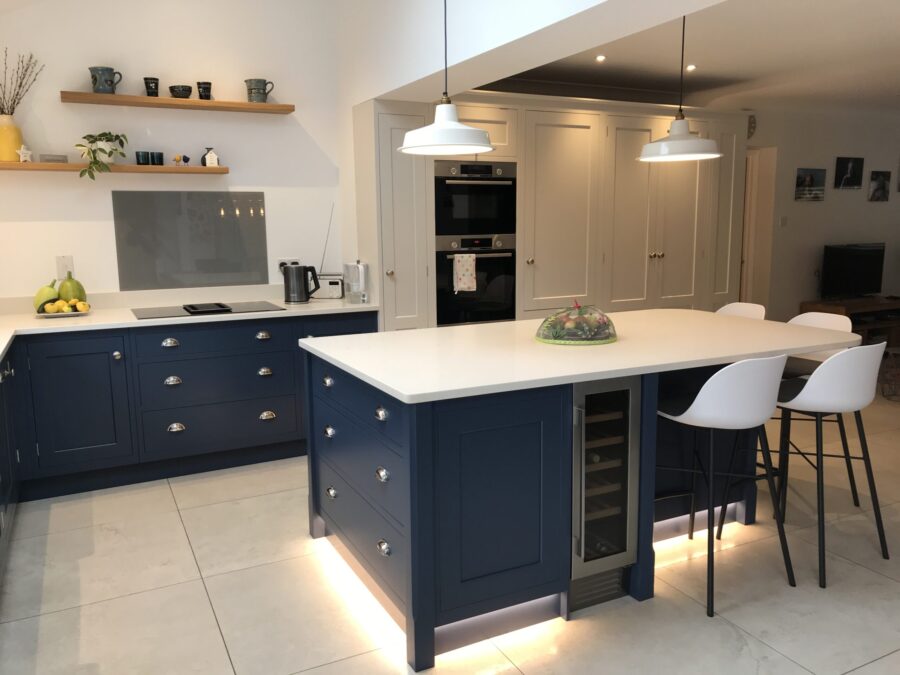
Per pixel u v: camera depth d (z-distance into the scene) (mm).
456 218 4387
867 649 2189
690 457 2916
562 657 2176
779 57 4750
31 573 2734
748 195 7371
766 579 2629
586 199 4863
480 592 2207
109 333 3514
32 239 3844
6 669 2141
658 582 2619
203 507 3393
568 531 2332
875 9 3680
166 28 4035
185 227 4203
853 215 7895
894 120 7965
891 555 2812
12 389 3266
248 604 2506
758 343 2754
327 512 2912
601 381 2316
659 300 5328
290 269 4215
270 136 4395
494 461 2174
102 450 3578
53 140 3816
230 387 3855
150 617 2424
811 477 3670
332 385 2684
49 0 3732
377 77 3938
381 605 2498
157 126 4070
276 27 4332
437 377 2166
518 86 5367
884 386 5719
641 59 4789
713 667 2111
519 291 4695
